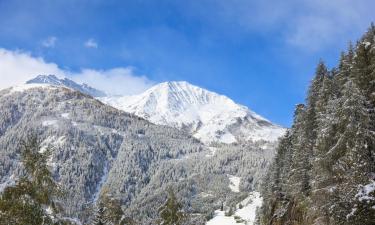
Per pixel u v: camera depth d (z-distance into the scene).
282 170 57.34
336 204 26.12
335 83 38.66
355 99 26.34
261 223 66.69
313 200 32.41
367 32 35.53
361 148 25.38
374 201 23.75
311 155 40.66
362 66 29.78
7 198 14.66
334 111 30.05
